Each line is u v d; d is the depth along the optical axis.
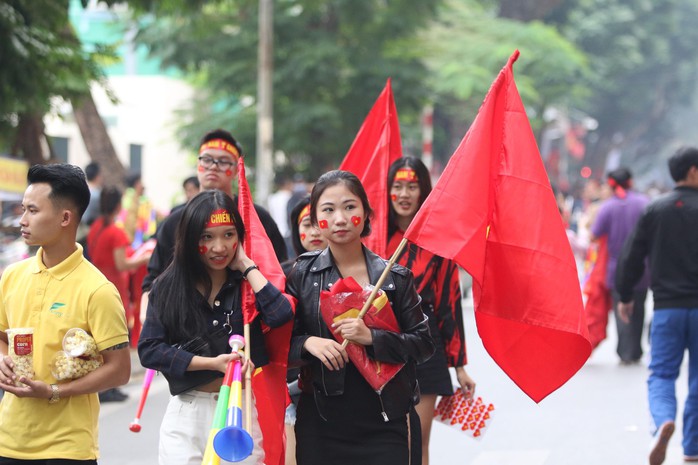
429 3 47.66
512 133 10.38
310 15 47.03
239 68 45.69
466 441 16.84
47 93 22.05
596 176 110.81
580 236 41.06
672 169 15.44
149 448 16.31
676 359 15.16
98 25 51.72
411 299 9.55
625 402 19.94
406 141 60.50
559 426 17.83
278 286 9.77
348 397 9.37
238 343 9.02
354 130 47.34
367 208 9.63
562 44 58.16
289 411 11.76
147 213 30.98
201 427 9.26
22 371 8.85
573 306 10.12
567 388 21.45
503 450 16.17
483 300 10.38
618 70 93.69
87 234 21.02
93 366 9.03
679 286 15.09
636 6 94.50
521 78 55.03
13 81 20.80
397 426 9.44
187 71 47.59
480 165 10.05
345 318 9.20
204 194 9.34
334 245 9.66
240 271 9.48
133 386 22.12
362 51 47.22
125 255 20.55
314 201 9.58
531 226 10.25
